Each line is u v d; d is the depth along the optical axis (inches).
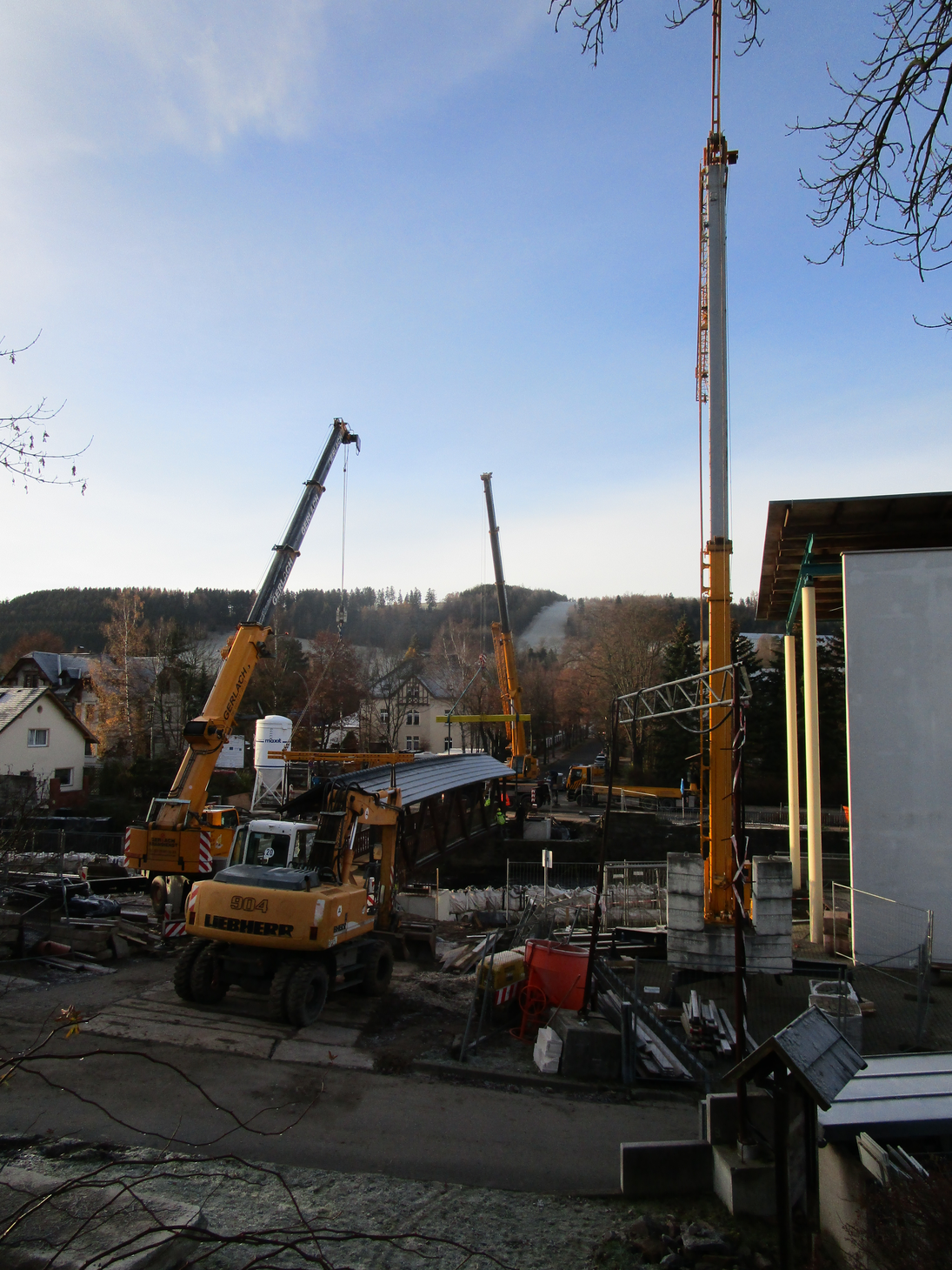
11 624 5713.6
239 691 824.3
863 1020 503.2
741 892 333.7
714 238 630.5
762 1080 216.7
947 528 759.7
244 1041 442.3
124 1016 472.7
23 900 639.8
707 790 636.1
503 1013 501.4
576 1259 238.8
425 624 6043.3
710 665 613.6
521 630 7682.1
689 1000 532.4
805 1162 257.6
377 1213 268.7
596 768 2172.7
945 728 658.2
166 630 2541.8
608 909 788.6
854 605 681.0
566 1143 346.3
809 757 757.3
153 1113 346.9
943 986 592.1
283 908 469.4
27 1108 342.3
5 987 517.0
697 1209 263.9
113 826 1397.6
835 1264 219.5
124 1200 224.7
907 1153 224.8
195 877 706.8
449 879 1275.8
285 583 899.4
